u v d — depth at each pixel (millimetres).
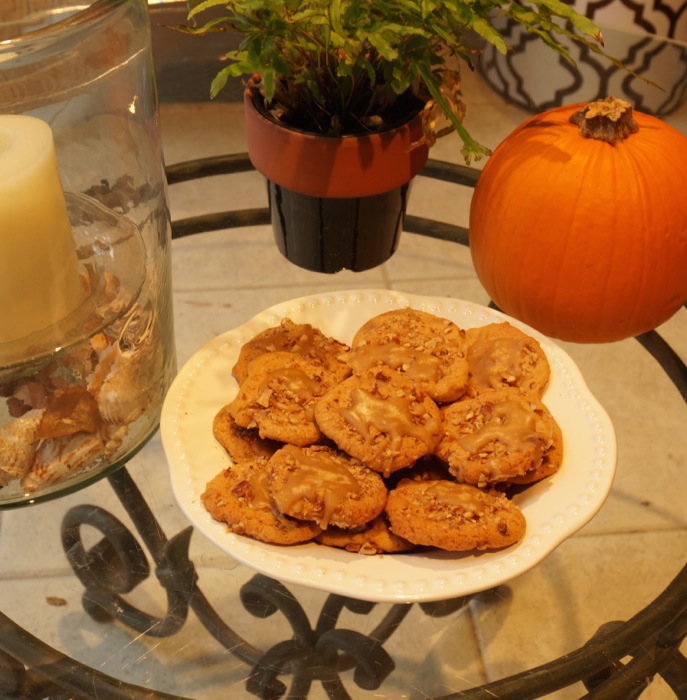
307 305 878
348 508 729
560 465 777
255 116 847
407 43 797
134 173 860
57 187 746
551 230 872
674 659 877
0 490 798
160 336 856
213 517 745
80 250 828
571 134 882
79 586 809
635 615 800
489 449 760
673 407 927
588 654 778
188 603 799
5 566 816
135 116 833
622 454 894
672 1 1279
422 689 765
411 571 724
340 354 837
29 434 777
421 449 759
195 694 762
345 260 939
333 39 759
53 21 845
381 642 787
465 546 723
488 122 1087
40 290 758
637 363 952
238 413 783
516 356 827
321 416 771
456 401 809
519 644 789
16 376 770
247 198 1066
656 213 864
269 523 734
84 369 791
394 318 853
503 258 900
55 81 776
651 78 1100
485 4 808
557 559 833
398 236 948
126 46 791
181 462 779
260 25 786
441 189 1073
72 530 835
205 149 1105
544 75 1110
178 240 1020
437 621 799
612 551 838
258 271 987
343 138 827
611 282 881
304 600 804
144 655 777
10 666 773
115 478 859
